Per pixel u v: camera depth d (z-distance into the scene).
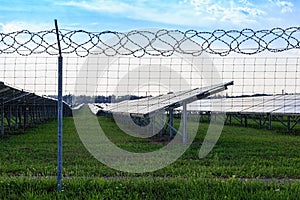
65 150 12.67
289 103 22.23
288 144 14.84
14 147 13.50
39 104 29.14
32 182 7.08
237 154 11.95
